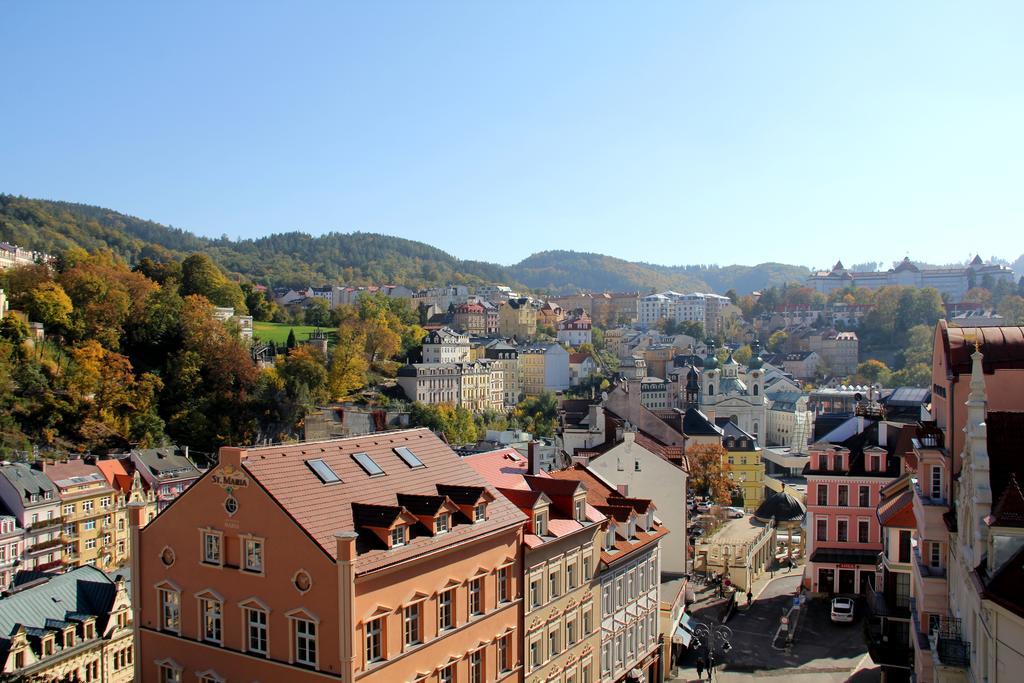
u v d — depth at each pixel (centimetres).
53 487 12519
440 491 5241
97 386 19050
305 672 4300
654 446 10044
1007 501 3625
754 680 7194
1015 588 3388
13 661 6588
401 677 4484
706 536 10819
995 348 4819
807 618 8688
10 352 18425
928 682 4850
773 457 19738
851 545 9288
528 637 5572
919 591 5269
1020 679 3294
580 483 6284
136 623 4978
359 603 4228
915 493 5347
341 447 5153
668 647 7588
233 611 4597
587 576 6319
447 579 4825
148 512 14325
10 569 11425
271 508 4434
